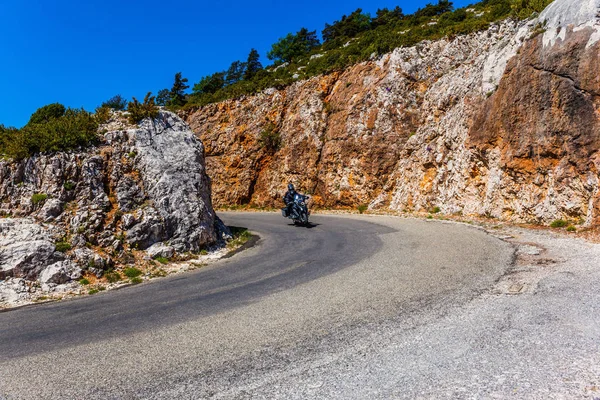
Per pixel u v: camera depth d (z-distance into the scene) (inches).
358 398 128.4
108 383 152.0
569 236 416.5
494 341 165.5
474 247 395.2
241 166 1315.2
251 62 2475.4
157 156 501.4
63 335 216.8
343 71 1214.3
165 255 431.2
